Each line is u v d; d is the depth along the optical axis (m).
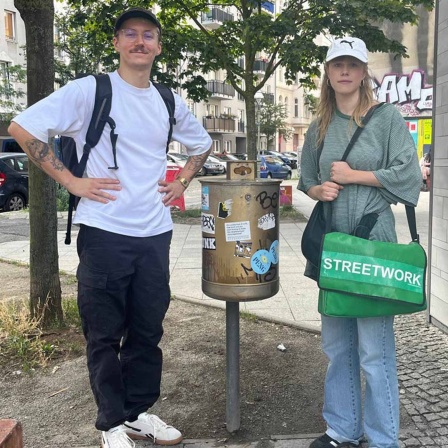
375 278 2.39
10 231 11.04
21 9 3.99
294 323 4.71
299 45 9.73
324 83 2.67
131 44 2.50
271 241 2.80
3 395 3.54
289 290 5.89
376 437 2.57
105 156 2.54
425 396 3.32
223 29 11.33
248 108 11.27
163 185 2.70
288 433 3.01
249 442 2.91
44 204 4.39
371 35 9.88
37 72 4.06
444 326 4.43
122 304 2.65
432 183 4.59
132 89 2.56
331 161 2.57
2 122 25.00
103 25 10.27
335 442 2.77
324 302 2.46
